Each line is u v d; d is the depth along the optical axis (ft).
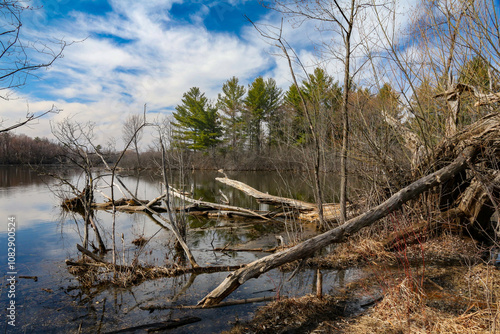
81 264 16.93
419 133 21.68
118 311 12.81
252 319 11.78
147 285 15.69
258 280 16.06
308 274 16.71
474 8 13.73
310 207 33.37
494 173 18.26
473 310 11.32
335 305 12.69
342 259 18.52
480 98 15.25
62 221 31.73
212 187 66.03
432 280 14.49
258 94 115.14
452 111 19.80
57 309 13.01
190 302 13.60
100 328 11.45
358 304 12.71
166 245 23.58
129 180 80.89
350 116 22.93
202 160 131.23
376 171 22.65
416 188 16.70
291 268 17.57
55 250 21.79
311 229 28.25
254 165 113.09
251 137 120.26
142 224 31.35
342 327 10.86
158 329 11.26
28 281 16.12
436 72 19.11
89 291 14.90
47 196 47.85
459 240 20.06
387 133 22.18
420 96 21.03
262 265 12.70
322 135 26.25
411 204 22.53
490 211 19.57
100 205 40.91
